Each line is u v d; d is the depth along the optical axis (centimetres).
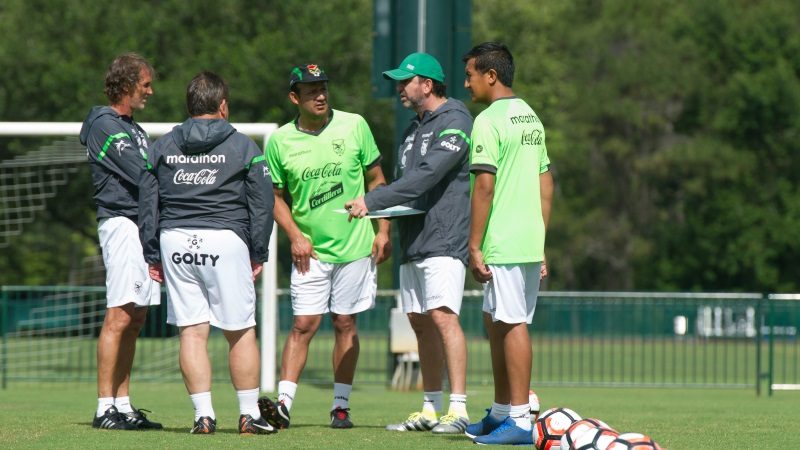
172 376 5725
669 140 18375
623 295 5828
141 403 3978
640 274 18150
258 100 8538
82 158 5475
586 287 18538
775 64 17400
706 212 17462
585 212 18300
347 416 2869
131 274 2641
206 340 2523
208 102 2494
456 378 2686
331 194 2845
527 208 2442
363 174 2925
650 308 8562
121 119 2672
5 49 8450
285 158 2853
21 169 6838
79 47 8625
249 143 2480
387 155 8919
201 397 2517
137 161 2617
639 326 8731
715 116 17600
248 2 9081
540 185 2533
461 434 2642
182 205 2466
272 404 2702
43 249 13238
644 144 18375
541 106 12000
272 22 9006
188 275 2477
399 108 4881
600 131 18250
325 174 2842
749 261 16850
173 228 2467
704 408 3956
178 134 2475
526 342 2431
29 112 8525
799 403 4378
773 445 2438
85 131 2656
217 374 5975
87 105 8200
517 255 2422
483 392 4916
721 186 17525
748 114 17150
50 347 6569
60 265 13312
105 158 2631
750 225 17025
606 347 8881
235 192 2475
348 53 8794
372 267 2914
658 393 5294
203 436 2459
